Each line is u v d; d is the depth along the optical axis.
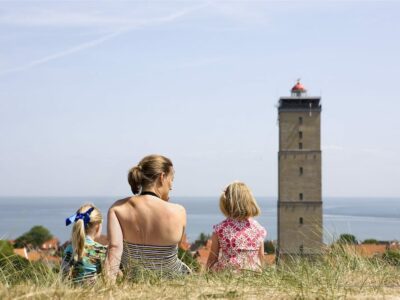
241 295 7.74
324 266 9.93
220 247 10.45
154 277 8.46
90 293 7.62
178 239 8.84
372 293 8.15
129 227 8.69
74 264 9.01
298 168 95.56
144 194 8.95
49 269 8.30
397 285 8.99
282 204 95.50
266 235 10.50
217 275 9.03
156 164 9.00
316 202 95.25
